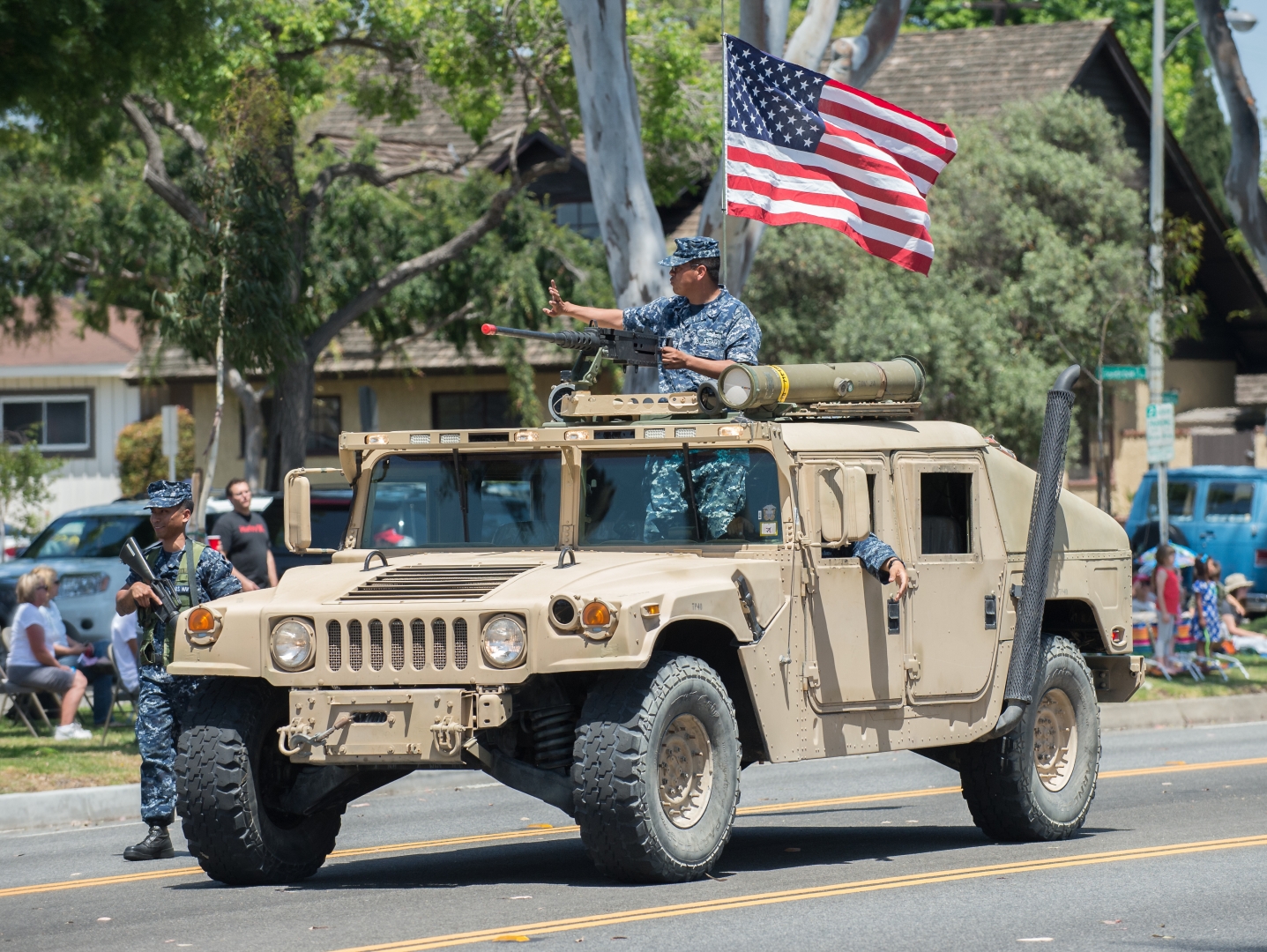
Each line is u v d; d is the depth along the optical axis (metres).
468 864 24.83
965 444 25.11
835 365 23.83
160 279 74.69
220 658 21.59
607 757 20.47
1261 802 30.73
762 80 32.44
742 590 21.80
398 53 67.44
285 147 59.44
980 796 26.06
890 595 23.66
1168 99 148.25
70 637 52.03
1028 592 25.34
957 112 91.44
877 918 19.22
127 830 31.34
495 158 87.25
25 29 39.84
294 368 67.75
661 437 22.80
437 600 21.11
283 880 22.98
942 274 74.81
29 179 73.25
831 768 39.56
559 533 23.30
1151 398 68.56
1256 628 69.56
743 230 46.12
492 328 22.50
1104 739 43.84
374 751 20.86
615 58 45.72
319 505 50.50
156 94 57.50
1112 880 21.95
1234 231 95.62
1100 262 75.88
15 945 19.19
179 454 95.12
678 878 21.20
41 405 110.69
